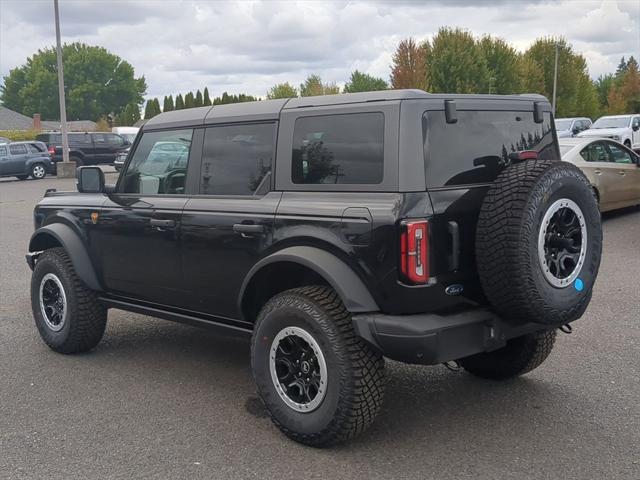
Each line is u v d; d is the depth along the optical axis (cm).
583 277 397
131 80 12088
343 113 405
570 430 422
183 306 505
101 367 560
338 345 383
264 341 417
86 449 410
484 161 412
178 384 518
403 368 542
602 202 1195
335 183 404
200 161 486
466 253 390
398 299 373
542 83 6769
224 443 416
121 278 545
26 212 1731
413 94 386
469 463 383
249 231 436
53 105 11556
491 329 393
